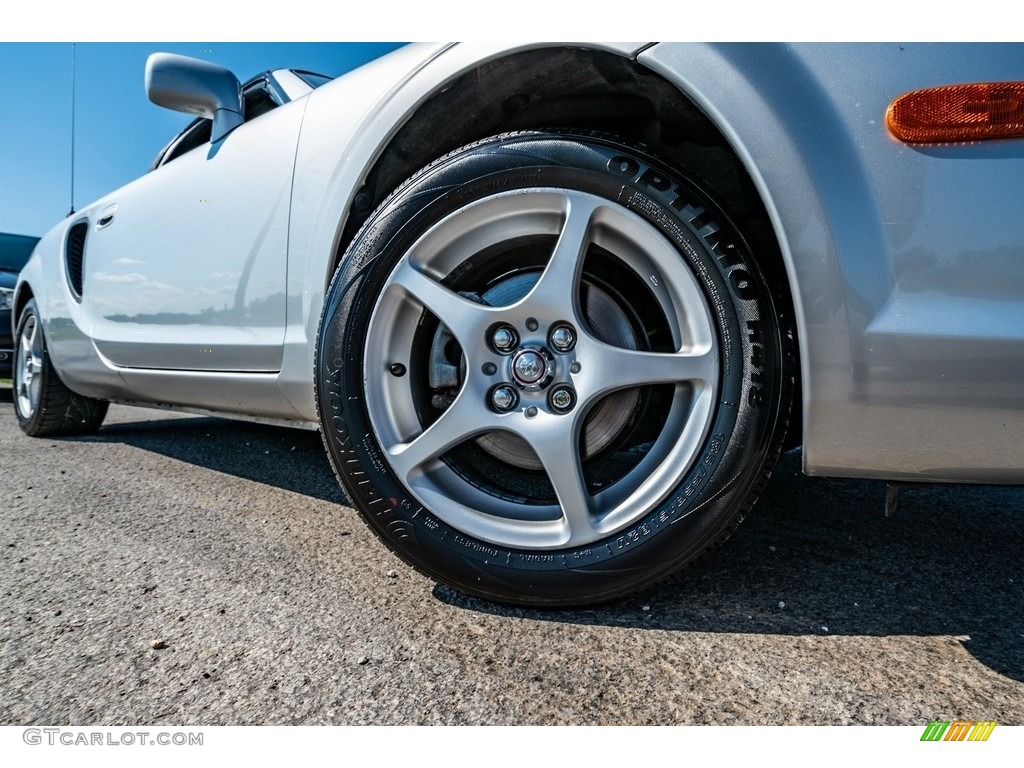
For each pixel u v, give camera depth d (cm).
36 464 233
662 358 106
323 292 134
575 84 115
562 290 110
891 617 110
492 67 113
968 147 88
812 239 95
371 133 125
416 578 125
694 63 101
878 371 93
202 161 180
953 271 89
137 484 202
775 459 105
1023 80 86
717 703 85
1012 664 96
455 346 124
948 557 140
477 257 120
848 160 93
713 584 123
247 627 104
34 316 289
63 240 262
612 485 112
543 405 110
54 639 101
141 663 94
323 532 152
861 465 98
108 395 248
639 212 107
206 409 200
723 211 107
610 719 82
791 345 106
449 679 90
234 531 153
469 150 115
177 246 183
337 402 117
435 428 113
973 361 89
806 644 101
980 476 94
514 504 116
